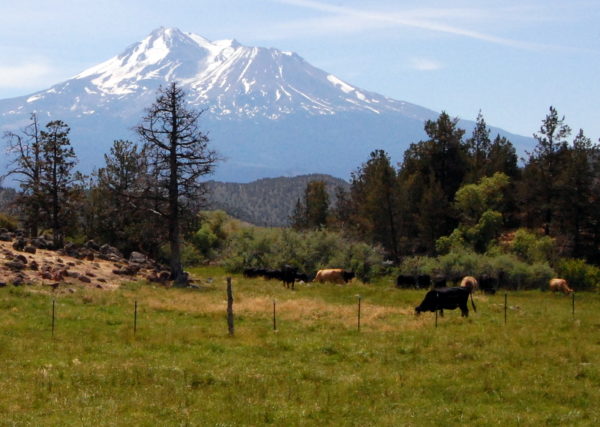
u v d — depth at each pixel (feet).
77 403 53.47
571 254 232.53
